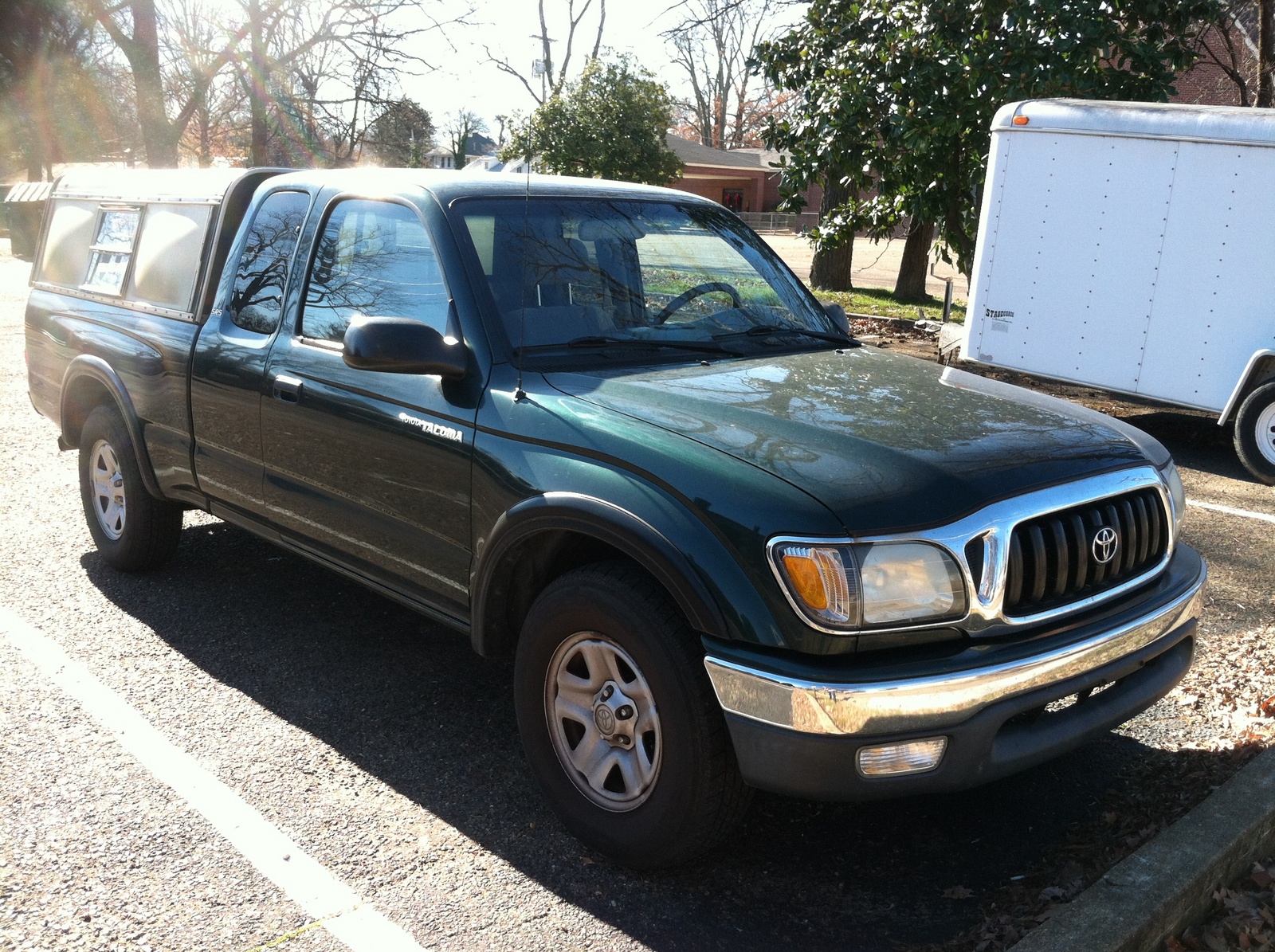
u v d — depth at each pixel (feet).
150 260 16.56
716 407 10.20
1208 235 26.68
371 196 12.96
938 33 36.29
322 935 9.11
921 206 39.50
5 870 9.83
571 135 72.90
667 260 13.28
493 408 10.82
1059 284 29.60
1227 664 14.58
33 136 101.55
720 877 10.05
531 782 11.69
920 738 8.55
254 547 19.07
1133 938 8.48
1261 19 39.09
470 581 11.20
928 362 13.41
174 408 15.34
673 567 8.98
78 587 16.90
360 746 12.34
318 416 12.76
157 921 9.23
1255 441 25.96
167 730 12.57
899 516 8.73
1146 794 11.35
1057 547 9.39
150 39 67.10
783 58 40.57
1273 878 9.83
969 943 8.98
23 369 34.58
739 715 8.73
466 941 9.09
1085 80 33.99
